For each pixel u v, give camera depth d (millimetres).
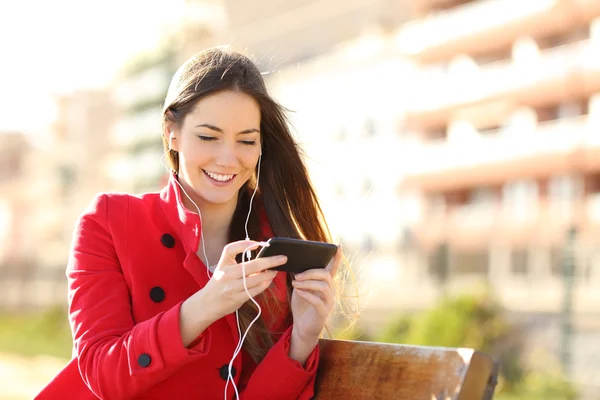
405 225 45188
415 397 2531
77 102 90625
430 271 43750
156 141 74625
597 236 37656
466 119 44062
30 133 94312
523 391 18922
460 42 44219
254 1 60094
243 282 2660
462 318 20656
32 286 56500
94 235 3049
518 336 20781
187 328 2725
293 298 2992
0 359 20688
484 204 43625
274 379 2930
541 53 41344
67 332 32312
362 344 2854
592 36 39250
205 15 68625
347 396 2820
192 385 3012
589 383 20453
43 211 90000
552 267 39094
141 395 2980
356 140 47750
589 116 38875
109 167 85125
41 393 2992
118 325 2908
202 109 2973
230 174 3025
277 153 3295
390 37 48031
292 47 56594
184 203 3170
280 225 3328
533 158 40688
